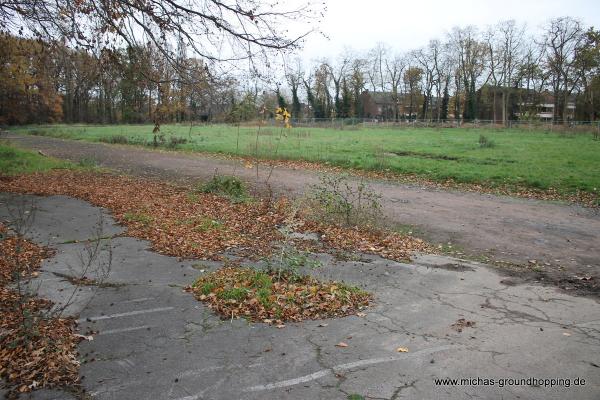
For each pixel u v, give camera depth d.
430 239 9.32
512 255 8.27
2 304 5.42
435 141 32.44
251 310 5.47
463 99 86.56
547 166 19.06
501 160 21.23
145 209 11.04
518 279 6.95
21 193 12.79
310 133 41.97
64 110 58.69
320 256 7.84
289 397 3.82
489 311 5.67
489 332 5.05
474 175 17.14
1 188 13.35
